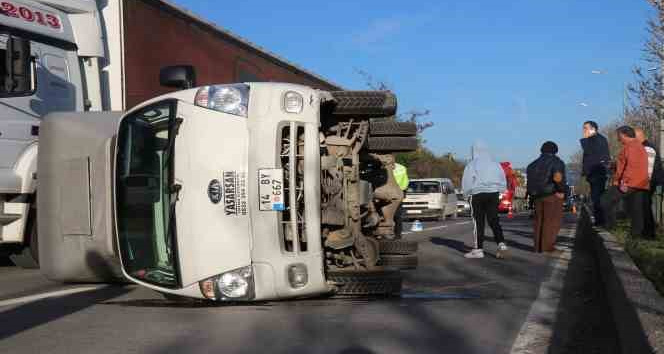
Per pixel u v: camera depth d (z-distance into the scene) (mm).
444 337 5961
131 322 6414
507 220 26297
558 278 9617
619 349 5578
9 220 9562
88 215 7941
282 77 23859
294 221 6723
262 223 6625
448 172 57125
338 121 7656
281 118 6746
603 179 14914
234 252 6605
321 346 5578
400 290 7570
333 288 7109
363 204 7602
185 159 6715
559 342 5926
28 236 9883
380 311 6941
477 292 8352
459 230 20172
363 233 7984
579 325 6582
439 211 28500
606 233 12445
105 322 6422
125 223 7055
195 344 5621
